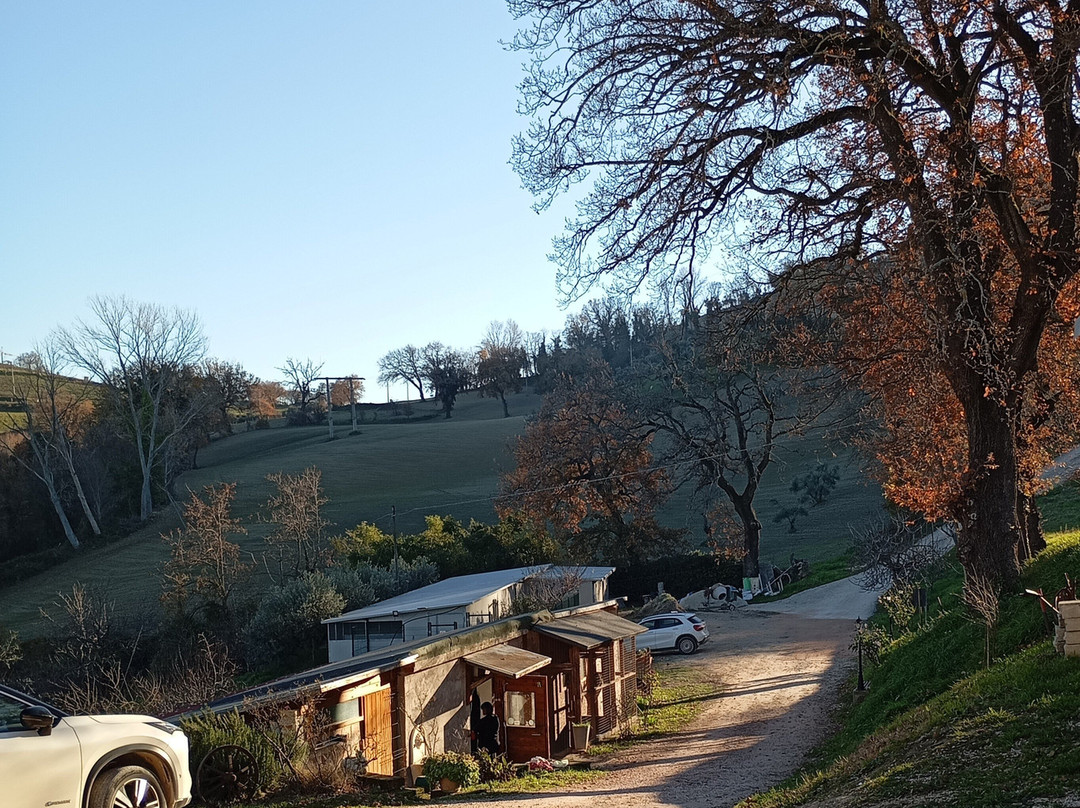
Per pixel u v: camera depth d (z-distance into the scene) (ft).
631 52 50.55
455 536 215.51
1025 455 67.31
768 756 60.59
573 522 205.16
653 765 63.16
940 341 51.60
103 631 147.02
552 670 76.28
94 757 23.71
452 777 51.70
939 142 50.06
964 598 51.75
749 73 48.88
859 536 120.88
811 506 255.09
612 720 83.30
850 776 36.19
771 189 54.95
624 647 88.58
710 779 53.52
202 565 180.04
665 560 203.10
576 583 156.25
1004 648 45.98
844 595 157.48
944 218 50.06
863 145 55.16
